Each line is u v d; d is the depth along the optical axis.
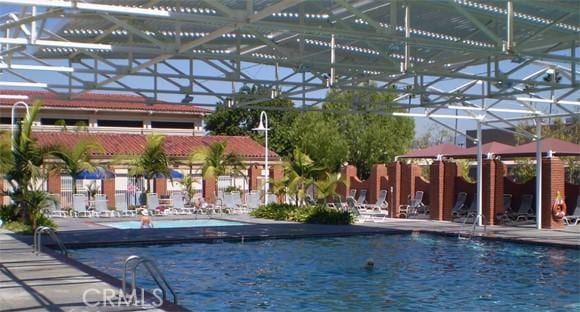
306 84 15.64
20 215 20.98
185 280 12.12
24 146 20.38
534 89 14.77
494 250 16.48
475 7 11.80
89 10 8.00
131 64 12.73
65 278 10.47
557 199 20.83
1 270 11.37
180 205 28.94
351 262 14.48
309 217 23.22
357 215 24.95
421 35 13.99
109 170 31.16
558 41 12.52
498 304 10.00
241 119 54.91
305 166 25.94
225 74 14.88
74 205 26.64
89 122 42.06
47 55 14.37
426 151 27.44
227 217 26.41
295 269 13.48
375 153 45.25
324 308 9.68
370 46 14.73
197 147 35.34
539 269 13.41
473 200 25.91
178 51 10.75
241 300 10.27
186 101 15.31
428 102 17.33
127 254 15.71
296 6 11.55
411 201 26.45
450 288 11.34
